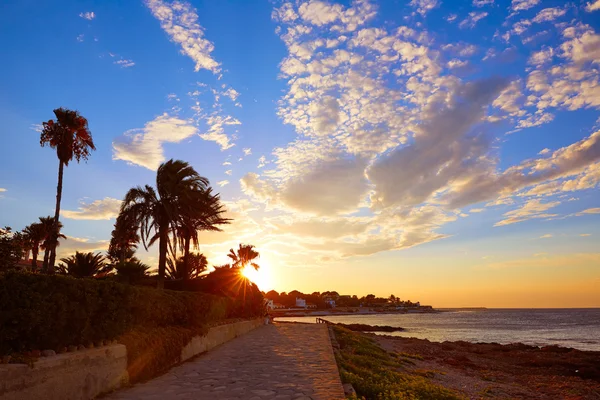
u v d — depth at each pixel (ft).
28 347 21.76
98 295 27.40
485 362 114.93
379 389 33.37
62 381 22.29
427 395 37.35
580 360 118.21
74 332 24.94
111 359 28.25
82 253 128.36
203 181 94.32
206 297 58.54
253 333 89.15
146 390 28.76
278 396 26.91
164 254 86.17
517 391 67.82
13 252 36.65
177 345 41.09
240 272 111.34
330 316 647.15
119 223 88.43
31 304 21.06
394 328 297.94
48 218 141.49
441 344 158.71
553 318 596.70
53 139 112.57
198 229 102.89
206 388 29.50
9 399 18.19
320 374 35.27
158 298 38.86
